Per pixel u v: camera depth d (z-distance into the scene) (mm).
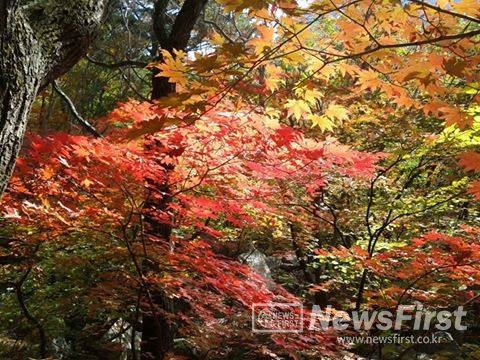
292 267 9000
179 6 7273
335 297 7027
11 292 6188
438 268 4199
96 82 11039
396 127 5945
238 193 4047
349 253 4840
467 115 2420
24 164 3127
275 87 2926
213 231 3873
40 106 9922
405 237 6793
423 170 7141
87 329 6051
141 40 10945
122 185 3428
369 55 2355
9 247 4945
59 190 3426
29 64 1560
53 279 6367
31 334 5863
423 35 2201
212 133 3121
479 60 1988
